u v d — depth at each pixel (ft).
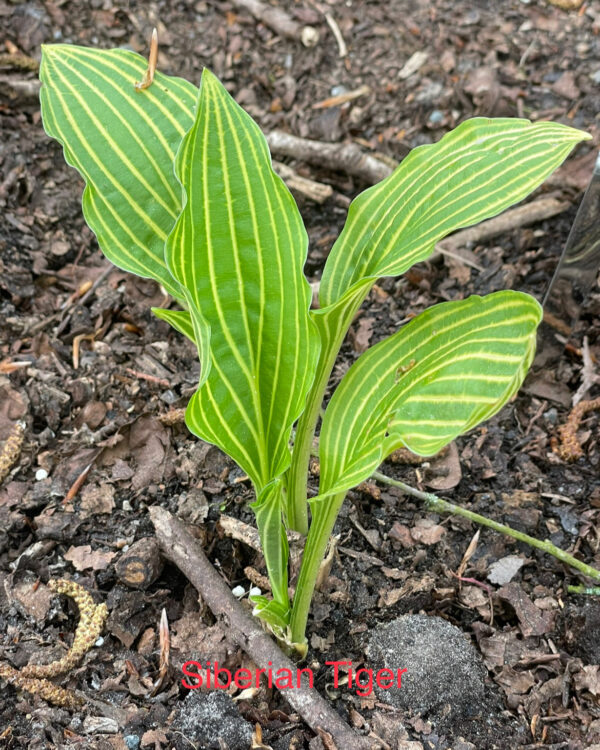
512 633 1.22
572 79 2.09
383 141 2.02
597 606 1.23
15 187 1.79
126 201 0.98
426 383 0.88
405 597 1.23
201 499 1.34
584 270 1.45
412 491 1.33
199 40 2.22
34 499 1.32
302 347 0.94
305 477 1.16
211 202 0.87
